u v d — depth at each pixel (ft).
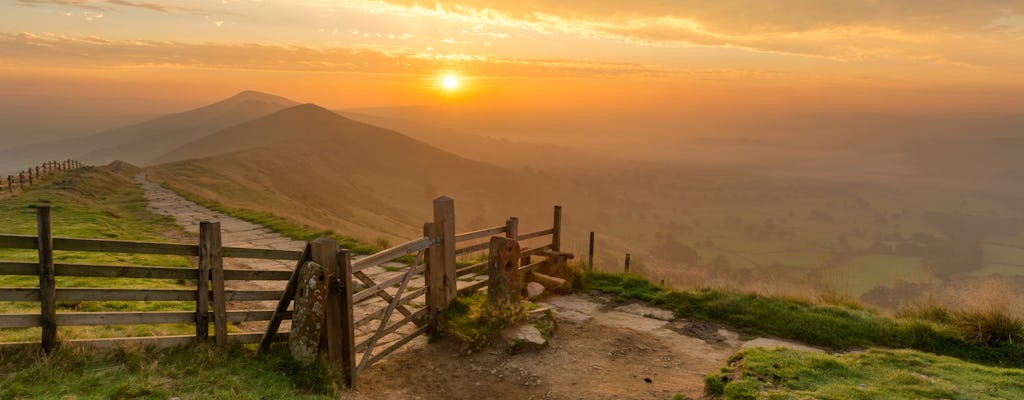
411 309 33.40
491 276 31.48
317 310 21.61
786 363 22.79
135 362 19.60
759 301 35.83
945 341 29.30
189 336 21.63
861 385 20.70
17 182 114.42
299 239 62.28
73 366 18.81
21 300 18.71
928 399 19.20
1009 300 29.76
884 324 31.60
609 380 24.98
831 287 39.50
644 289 40.52
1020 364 26.84
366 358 24.41
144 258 43.88
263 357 22.16
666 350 29.25
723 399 20.44
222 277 21.71
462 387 24.08
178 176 203.41
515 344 27.50
